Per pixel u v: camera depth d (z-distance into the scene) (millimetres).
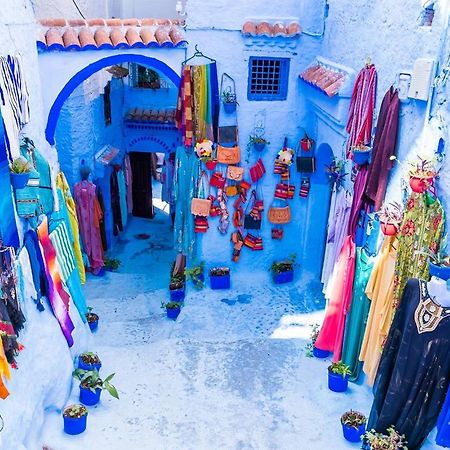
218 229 10766
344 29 8367
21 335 6148
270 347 8664
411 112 6102
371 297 6660
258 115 10172
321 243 10898
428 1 5594
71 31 8820
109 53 9016
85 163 12141
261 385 7703
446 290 5336
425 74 5590
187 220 10758
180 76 9570
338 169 8672
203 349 8609
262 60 9891
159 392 7539
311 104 9961
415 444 5863
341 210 8312
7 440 5273
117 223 15055
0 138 5703
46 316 6961
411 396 5688
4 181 5816
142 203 16875
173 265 11930
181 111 9750
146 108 15406
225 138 10031
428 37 5680
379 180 6707
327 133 9547
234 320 9695
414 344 5562
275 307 10125
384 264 6430
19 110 6664
